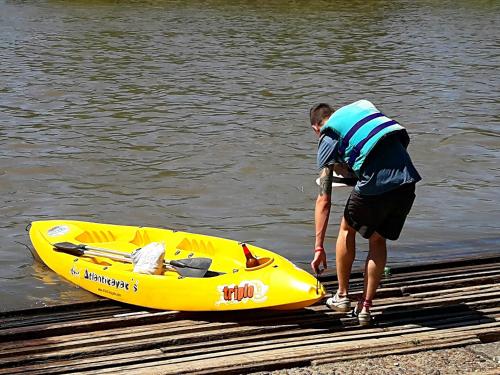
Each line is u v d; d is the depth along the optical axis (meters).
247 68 21.78
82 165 12.45
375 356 5.12
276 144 13.92
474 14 35.31
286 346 5.32
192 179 11.82
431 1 38.81
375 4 36.88
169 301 6.20
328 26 30.53
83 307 6.40
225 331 5.59
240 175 12.07
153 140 14.10
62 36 26.80
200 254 7.30
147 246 6.84
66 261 7.26
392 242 9.05
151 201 10.80
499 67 22.94
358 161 5.38
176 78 20.19
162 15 32.03
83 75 20.36
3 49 24.05
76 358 5.16
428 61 23.73
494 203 10.86
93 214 10.27
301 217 10.14
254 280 6.02
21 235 9.26
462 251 8.60
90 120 15.59
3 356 5.14
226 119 15.84
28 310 6.17
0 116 15.77
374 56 24.44
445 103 17.91
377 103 17.83
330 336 5.53
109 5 34.34
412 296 6.35
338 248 5.80
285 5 35.38
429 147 14.02
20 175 11.85
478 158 13.35
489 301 6.19
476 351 5.23
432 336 5.46
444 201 10.87
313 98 18.22
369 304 5.69
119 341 5.44
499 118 16.45
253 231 9.62
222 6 34.69
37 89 18.53
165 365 5.00
